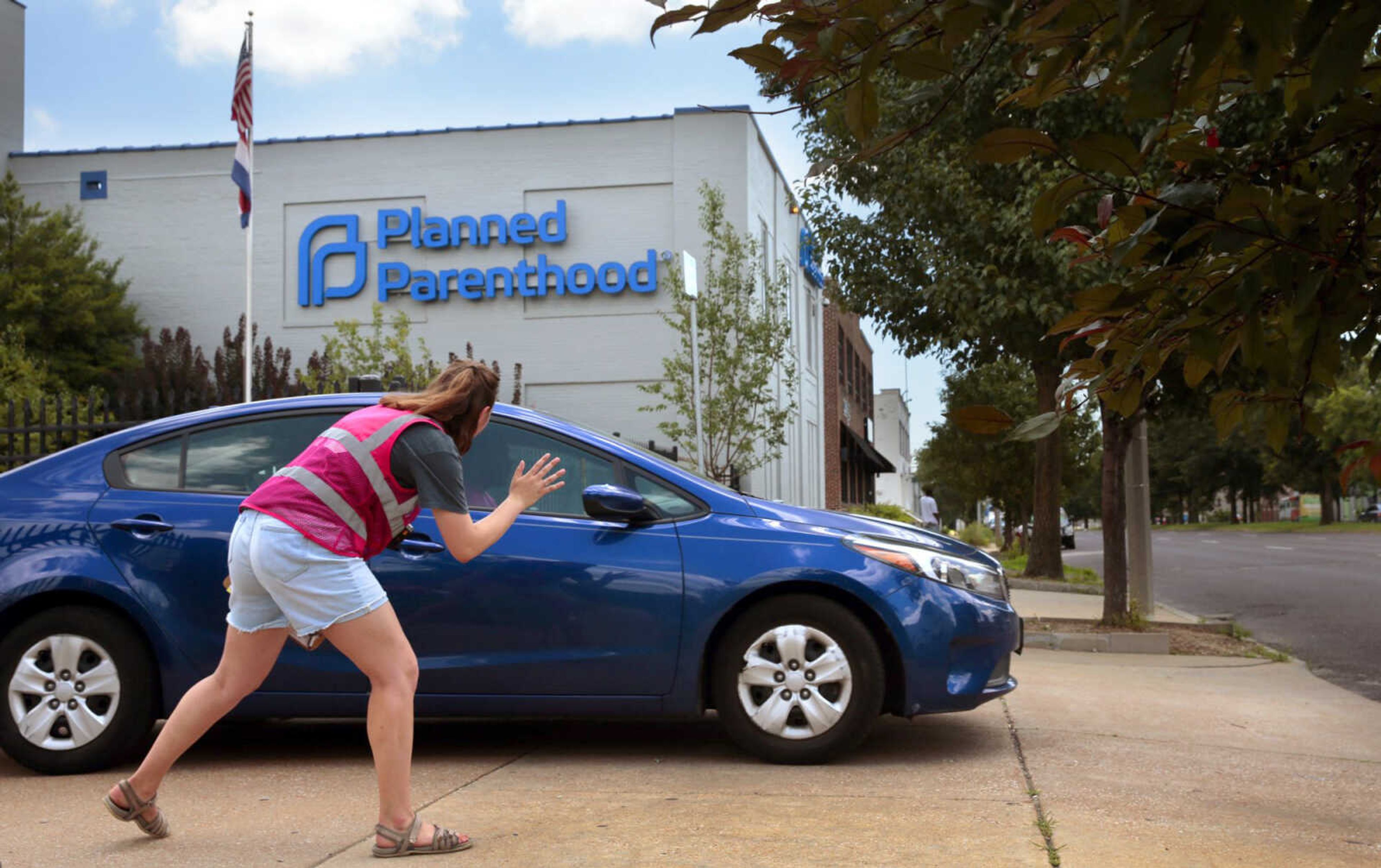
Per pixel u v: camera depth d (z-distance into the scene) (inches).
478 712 192.1
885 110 427.8
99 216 810.8
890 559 196.5
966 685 196.1
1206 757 205.3
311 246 789.2
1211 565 984.9
